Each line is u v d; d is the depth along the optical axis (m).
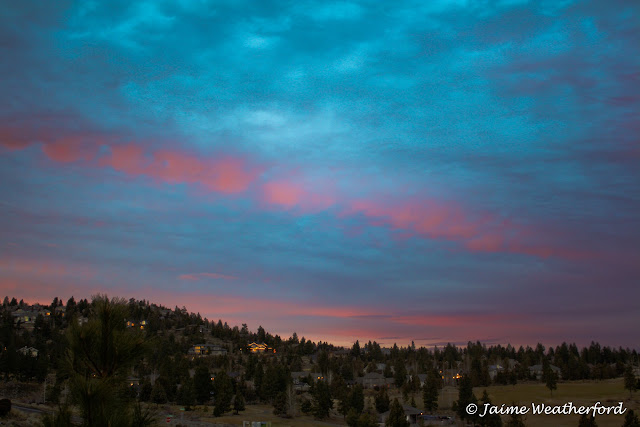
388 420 115.69
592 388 191.50
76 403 12.51
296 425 121.75
